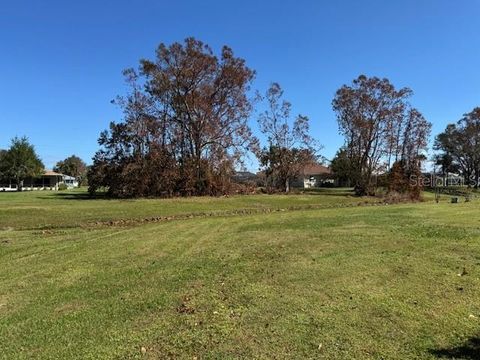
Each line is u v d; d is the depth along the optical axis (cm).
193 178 4356
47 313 646
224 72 4597
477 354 490
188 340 537
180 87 4516
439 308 638
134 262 990
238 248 1128
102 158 4253
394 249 1053
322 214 2005
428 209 2209
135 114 4306
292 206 2964
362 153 4859
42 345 531
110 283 806
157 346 521
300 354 495
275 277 815
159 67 4459
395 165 4078
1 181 8700
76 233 1558
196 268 911
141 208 2614
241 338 540
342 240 1195
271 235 1328
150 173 4184
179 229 1556
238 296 705
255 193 4847
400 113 4925
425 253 1002
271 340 533
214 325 583
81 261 1009
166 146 4391
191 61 4488
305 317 606
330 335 546
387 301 668
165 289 756
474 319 596
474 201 3191
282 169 5509
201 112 4534
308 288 740
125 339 542
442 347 510
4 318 629
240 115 4691
